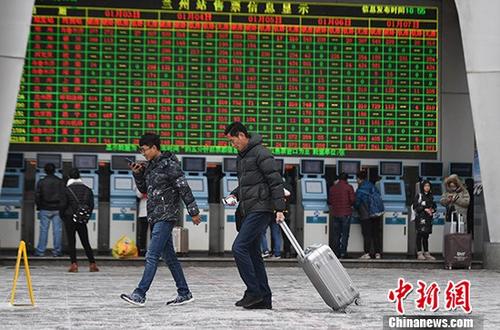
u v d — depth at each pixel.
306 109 42.12
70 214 34.81
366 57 42.41
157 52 41.34
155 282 31.20
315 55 42.19
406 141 42.62
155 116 41.31
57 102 40.72
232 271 36.69
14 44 35.47
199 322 20.78
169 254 23.98
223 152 41.59
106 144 41.00
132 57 41.16
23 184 40.06
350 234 41.59
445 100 43.03
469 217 42.09
